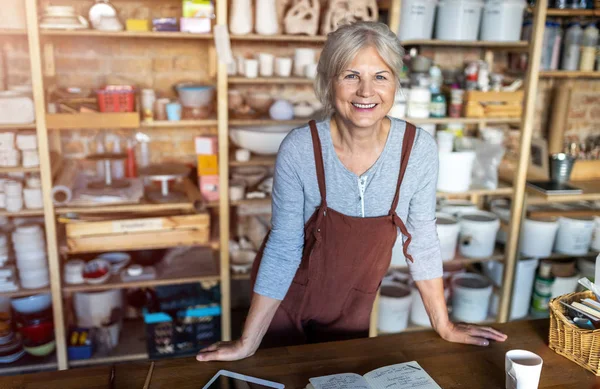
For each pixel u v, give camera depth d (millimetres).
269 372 1406
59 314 2691
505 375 1396
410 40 2779
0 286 2654
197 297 2854
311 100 3250
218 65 2607
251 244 3129
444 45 3252
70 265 2736
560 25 3178
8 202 2576
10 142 2525
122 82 2969
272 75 2881
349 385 1325
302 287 1764
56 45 2852
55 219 2613
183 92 2691
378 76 1418
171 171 2873
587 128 3484
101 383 1363
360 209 1605
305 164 1561
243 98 3004
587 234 3152
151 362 1452
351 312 1826
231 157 2984
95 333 2859
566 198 2953
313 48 3172
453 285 3129
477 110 2918
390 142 1567
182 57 3018
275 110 2865
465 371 1421
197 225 2775
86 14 2820
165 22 2572
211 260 3018
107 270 2809
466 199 3510
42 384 1355
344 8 2732
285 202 1589
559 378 1389
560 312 1495
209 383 1345
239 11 2650
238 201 2852
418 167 1589
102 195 2650
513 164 3277
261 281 1579
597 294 1497
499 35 2822
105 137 2986
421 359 1473
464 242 3047
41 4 2748
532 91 2863
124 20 2887
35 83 2428
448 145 2932
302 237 1636
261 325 1561
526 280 3158
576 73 3043
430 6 2775
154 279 2791
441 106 2918
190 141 3117
